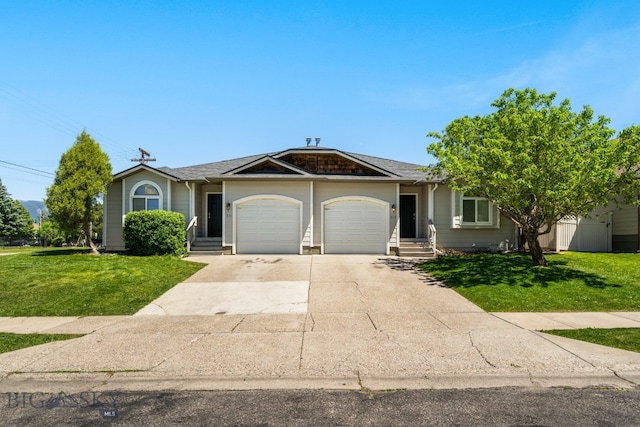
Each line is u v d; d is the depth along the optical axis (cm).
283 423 382
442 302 902
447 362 536
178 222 1501
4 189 4378
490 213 1702
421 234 1842
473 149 1258
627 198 1091
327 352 577
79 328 717
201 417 395
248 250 1628
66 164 1509
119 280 1071
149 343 625
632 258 1400
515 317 780
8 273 1116
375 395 446
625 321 748
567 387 467
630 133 1038
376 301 910
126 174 1673
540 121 1084
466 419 388
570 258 1412
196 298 941
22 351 589
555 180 1077
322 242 1655
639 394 447
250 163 1645
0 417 397
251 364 533
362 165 1741
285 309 848
